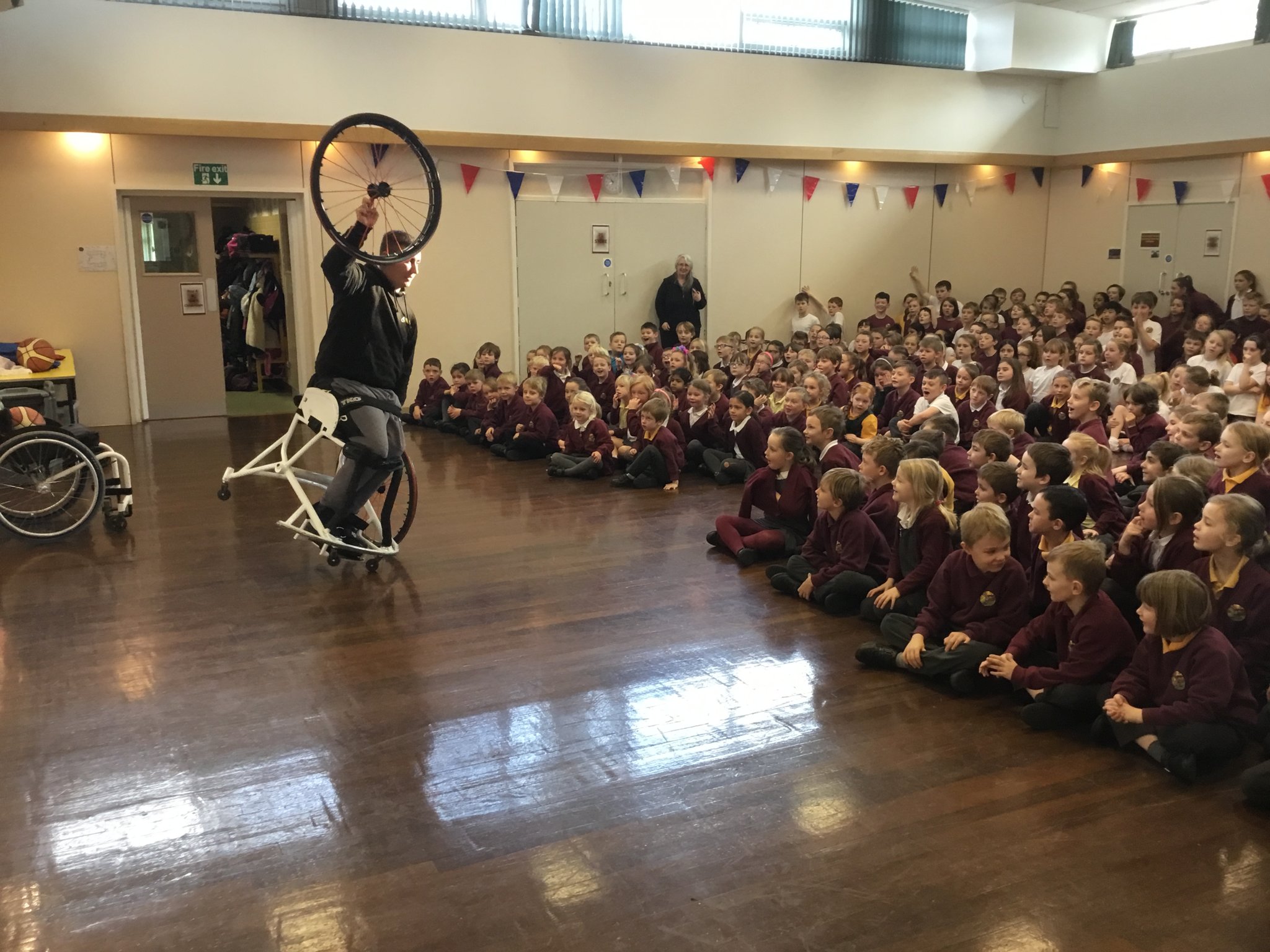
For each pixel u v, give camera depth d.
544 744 2.73
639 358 7.97
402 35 8.04
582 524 5.04
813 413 4.55
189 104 7.55
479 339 8.94
